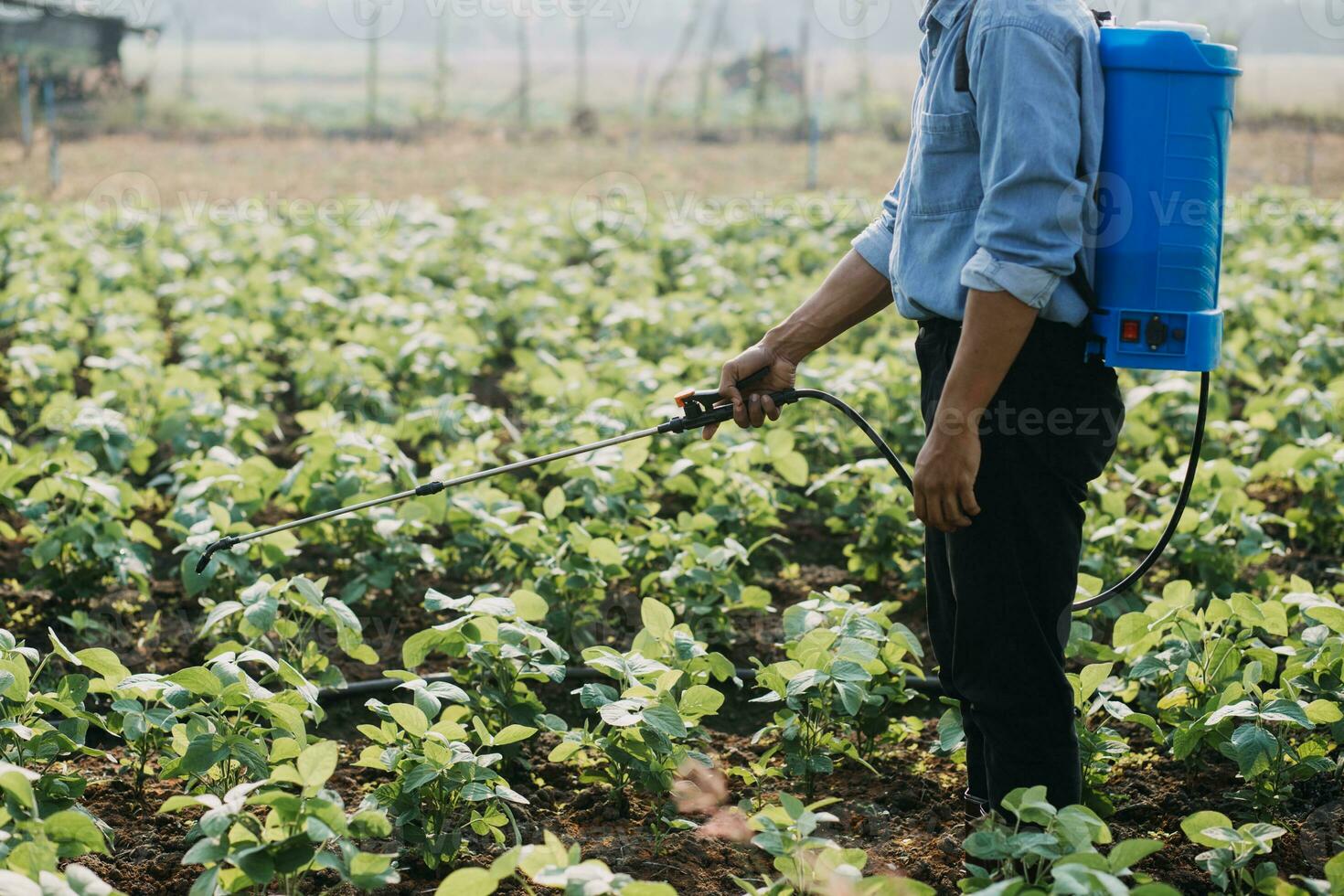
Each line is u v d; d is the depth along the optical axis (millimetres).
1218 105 2592
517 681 3625
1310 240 12367
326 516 3455
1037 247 2484
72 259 10062
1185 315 2623
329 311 8945
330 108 28906
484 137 25047
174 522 4598
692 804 3424
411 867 3080
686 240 11609
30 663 4281
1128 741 3844
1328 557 5547
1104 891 2260
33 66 24453
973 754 3186
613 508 5055
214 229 12039
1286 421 6418
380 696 4254
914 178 2750
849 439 6664
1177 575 5121
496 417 6367
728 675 3518
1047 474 2721
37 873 2365
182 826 3285
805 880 2562
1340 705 3361
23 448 5469
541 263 10781
